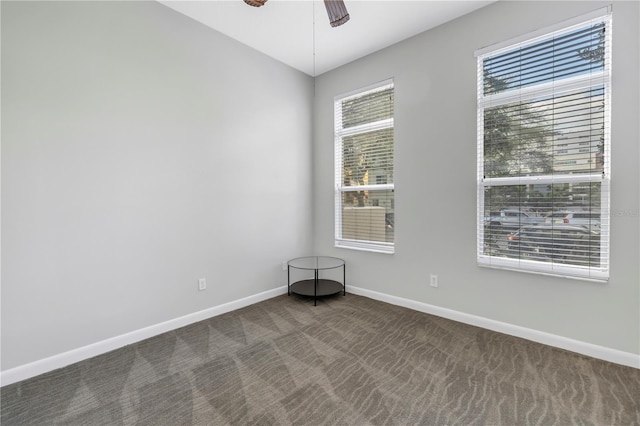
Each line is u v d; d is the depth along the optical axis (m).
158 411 1.62
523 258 2.44
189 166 2.73
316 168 3.94
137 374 1.97
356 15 2.64
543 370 1.97
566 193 2.23
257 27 2.84
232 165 3.07
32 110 1.94
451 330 2.58
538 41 2.32
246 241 3.21
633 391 1.75
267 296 3.42
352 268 3.61
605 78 2.05
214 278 2.95
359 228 3.56
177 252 2.67
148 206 2.48
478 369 1.99
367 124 3.44
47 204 2.00
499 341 2.37
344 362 2.09
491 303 2.58
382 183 3.32
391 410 1.61
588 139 2.13
